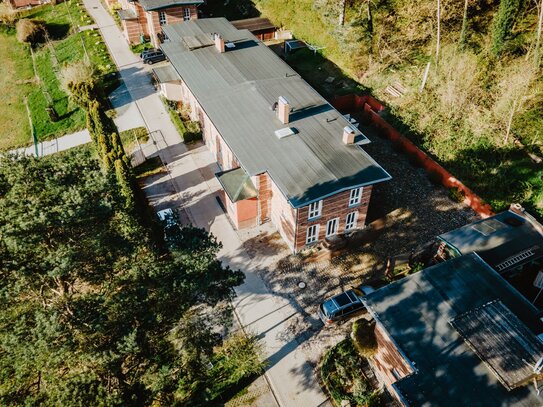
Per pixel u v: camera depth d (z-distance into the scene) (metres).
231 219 36.44
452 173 38.31
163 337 21.48
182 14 58.91
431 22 47.72
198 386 23.14
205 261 22.59
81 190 19.83
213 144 41.62
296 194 29.41
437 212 36.19
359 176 30.98
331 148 33.12
